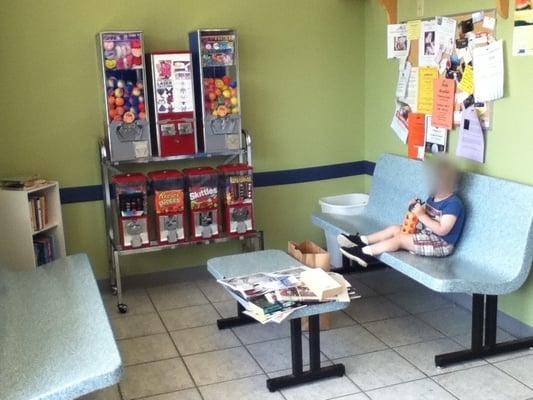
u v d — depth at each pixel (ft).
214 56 12.55
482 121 10.94
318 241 15.24
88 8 12.47
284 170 14.53
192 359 10.19
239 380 9.46
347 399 8.83
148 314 12.14
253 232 13.16
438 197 10.87
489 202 10.27
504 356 9.93
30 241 11.62
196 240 12.72
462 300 12.00
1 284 9.18
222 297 12.98
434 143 12.30
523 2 9.80
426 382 9.22
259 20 13.69
